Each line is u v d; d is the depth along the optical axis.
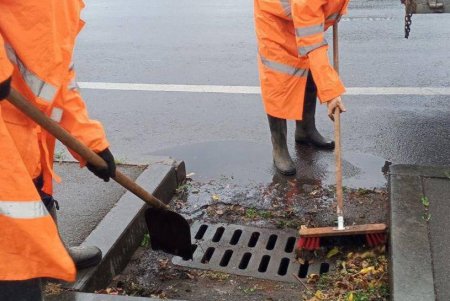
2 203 2.00
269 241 3.69
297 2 3.55
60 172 4.33
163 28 8.70
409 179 3.58
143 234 3.76
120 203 3.79
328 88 3.59
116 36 8.45
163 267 3.48
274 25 4.04
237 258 3.54
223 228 3.84
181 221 3.23
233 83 6.47
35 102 2.25
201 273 3.42
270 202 4.10
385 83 6.16
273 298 3.15
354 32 7.89
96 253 3.19
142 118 5.78
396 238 3.07
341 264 3.39
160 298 3.07
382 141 4.98
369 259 3.39
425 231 3.12
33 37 2.12
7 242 2.06
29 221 2.03
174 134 5.39
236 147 5.04
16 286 2.23
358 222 3.75
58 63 2.20
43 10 2.10
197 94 6.25
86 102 6.21
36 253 2.07
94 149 2.56
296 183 4.35
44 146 2.45
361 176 4.41
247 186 4.35
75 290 3.00
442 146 4.86
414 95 5.85
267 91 4.25
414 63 6.66
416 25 8.08
